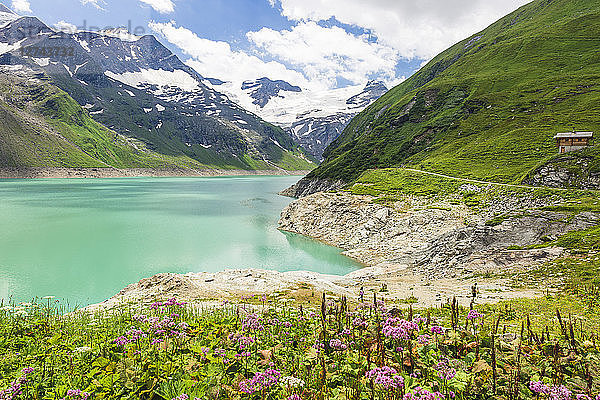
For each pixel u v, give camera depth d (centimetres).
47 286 4344
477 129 15050
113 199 13625
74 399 858
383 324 1216
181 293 2986
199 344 1239
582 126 11794
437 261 4550
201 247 6494
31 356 1209
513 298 2608
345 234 7381
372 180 11031
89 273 4875
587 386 923
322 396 867
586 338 1401
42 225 8044
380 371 876
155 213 10238
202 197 15212
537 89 16388
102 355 1115
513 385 895
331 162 18775
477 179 9675
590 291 2577
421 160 14212
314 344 1224
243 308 2222
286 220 8962
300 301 2656
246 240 7194
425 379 948
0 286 4334
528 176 8444
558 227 4375
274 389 904
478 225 4922
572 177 7756
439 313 2100
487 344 1143
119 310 2252
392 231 6956
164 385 878
